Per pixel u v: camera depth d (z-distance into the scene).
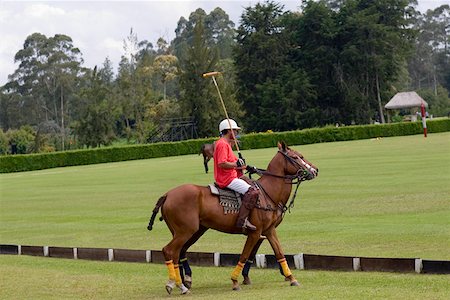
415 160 28.72
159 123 71.75
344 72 76.75
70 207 22.09
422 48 122.31
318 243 12.97
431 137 47.91
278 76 75.06
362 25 74.38
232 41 126.00
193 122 68.25
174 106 72.50
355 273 10.40
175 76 79.25
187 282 10.25
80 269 12.35
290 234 14.13
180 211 9.82
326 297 8.87
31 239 16.42
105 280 11.23
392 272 10.27
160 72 80.94
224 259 11.84
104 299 9.90
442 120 55.91
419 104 74.25
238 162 10.13
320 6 76.25
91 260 13.30
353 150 39.69
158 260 12.63
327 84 76.19
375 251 11.84
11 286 11.07
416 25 126.62
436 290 8.89
